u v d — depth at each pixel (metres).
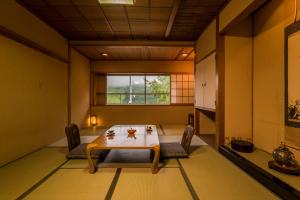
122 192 2.24
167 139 4.99
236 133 3.88
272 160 2.85
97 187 2.36
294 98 2.65
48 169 2.91
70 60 5.73
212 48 4.36
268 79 3.41
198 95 5.57
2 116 3.04
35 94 3.96
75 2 3.57
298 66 2.58
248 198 2.11
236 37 3.88
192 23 4.58
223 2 3.60
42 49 4.17
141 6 3.72
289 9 2.92
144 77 8.07
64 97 5.40
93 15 4.11
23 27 3.56
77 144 3.85
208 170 2.88
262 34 3.58
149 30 4.98
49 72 4.55
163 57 7.49
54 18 4.23
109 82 8.02
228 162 3.22
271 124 3.34
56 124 4.91
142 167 3.00
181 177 2.64
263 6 3.54
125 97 8.05
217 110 3.95
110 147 2.79
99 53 6.82
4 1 3.07
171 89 8.00
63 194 2.19
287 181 2.28
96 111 7.79
